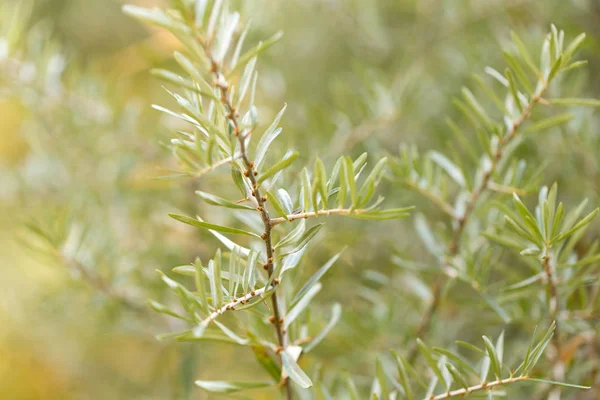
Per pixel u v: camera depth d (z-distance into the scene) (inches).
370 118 40.9
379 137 45.2
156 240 45.4
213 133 23.0
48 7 69.8
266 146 24.3
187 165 23.7
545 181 40.4
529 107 28.3
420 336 32.7
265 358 27.1
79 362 58.2
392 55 54.1
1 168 48.9
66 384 64.4
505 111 28.8
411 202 41.7
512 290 28.5
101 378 56.3
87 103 42.6
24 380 65.5
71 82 42.4
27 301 53.7
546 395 31.1
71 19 71.1
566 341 32.4
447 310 37.4
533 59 35.7
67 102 41.9
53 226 35.0
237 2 31.9
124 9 22.1
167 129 43.4
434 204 41.2
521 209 25.7
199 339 24.9
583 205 27.4
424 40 50.6
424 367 32.8
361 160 24.1
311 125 43.2
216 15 22.5
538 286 29.4
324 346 36.4
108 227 39.9
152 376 49.7
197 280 24.0
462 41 46.8
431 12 51.8
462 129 44.7
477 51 44.4
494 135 30.4
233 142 23.4
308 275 38.2
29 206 48.4
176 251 44.4
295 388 31.6
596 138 36.0
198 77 23.0
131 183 47.1
